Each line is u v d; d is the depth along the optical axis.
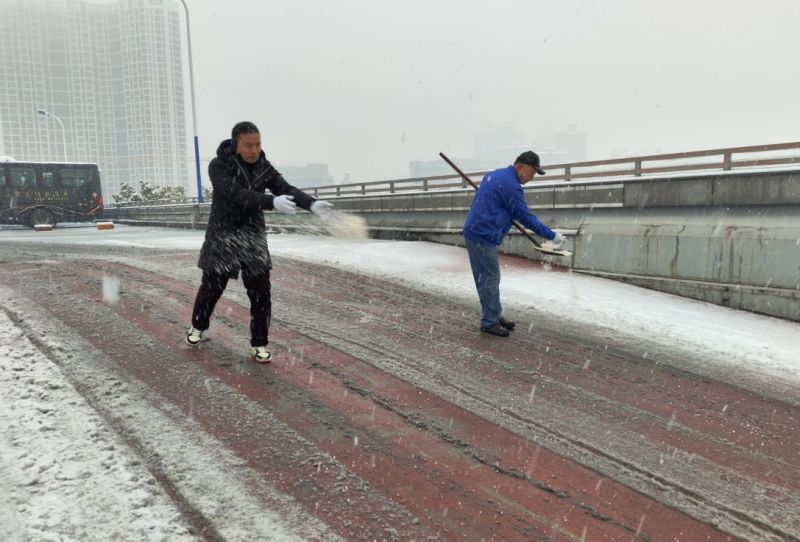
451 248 11.13
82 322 4.95
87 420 2.99
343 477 2.64
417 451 2.96
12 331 4.50
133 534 2.10
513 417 3.48
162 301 5.91
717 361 4.93
